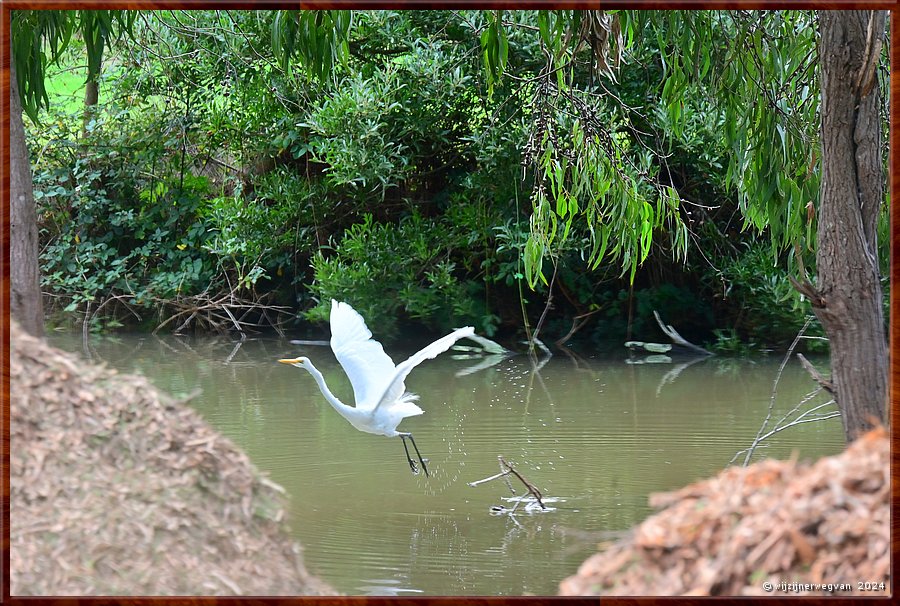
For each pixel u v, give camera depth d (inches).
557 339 744.3
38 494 162.6
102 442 172.4
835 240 252.1
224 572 162.7
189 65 761.6
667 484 335.6
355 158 677.9
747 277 674.2
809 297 257.3
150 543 161.2
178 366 610.9
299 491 331.6
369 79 693.9
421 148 743.1
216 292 781.9
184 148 789.9
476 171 740.7
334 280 697.6
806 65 376.5
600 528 288.0
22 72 382.6
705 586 135.6
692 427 427.2
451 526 291.7
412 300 700.0
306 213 756.6
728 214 709.9
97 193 775.7
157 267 786.2
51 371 178.9
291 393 518.0
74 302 757.9
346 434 419.2
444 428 432.8
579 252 724.7
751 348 695.1
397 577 246.2
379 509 310.8
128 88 782.5
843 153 250.4
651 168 569.6
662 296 727.1
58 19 393.1
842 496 138.7
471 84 697.6
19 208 302.7
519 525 291.3
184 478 171.9
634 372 594.2
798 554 134.6
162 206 792.3
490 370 608.4
